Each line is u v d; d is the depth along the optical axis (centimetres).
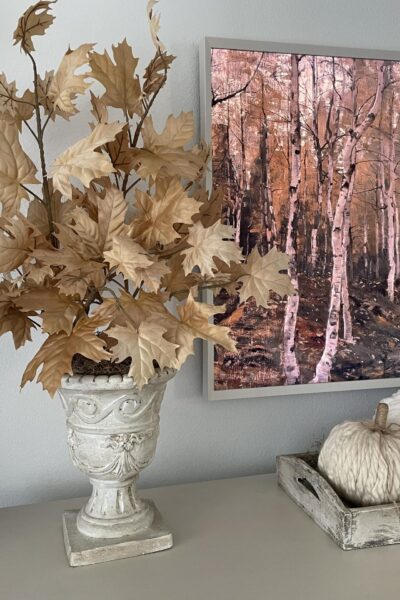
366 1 103
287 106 99
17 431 95
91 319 71
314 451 102
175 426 101
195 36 97
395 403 95
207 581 72
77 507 92
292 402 106
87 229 70
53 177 67
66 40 91
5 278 76
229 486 98
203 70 95
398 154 104
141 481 101
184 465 102
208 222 83
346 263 103
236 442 104
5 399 94
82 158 66
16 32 74
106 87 76
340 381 105
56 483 97
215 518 88
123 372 75
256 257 77
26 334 79
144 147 78
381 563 77
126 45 76
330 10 102
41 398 95
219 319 98
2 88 78
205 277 77
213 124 96
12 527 85
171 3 95
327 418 108
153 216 71
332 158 101
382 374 108
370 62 102
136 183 91
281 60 98
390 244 105
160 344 69
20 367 94
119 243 65
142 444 77
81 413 74
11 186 69
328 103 100
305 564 76
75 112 81
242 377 100
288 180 100
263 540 82
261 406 105
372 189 103
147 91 79
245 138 97
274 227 100
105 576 73
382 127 103
